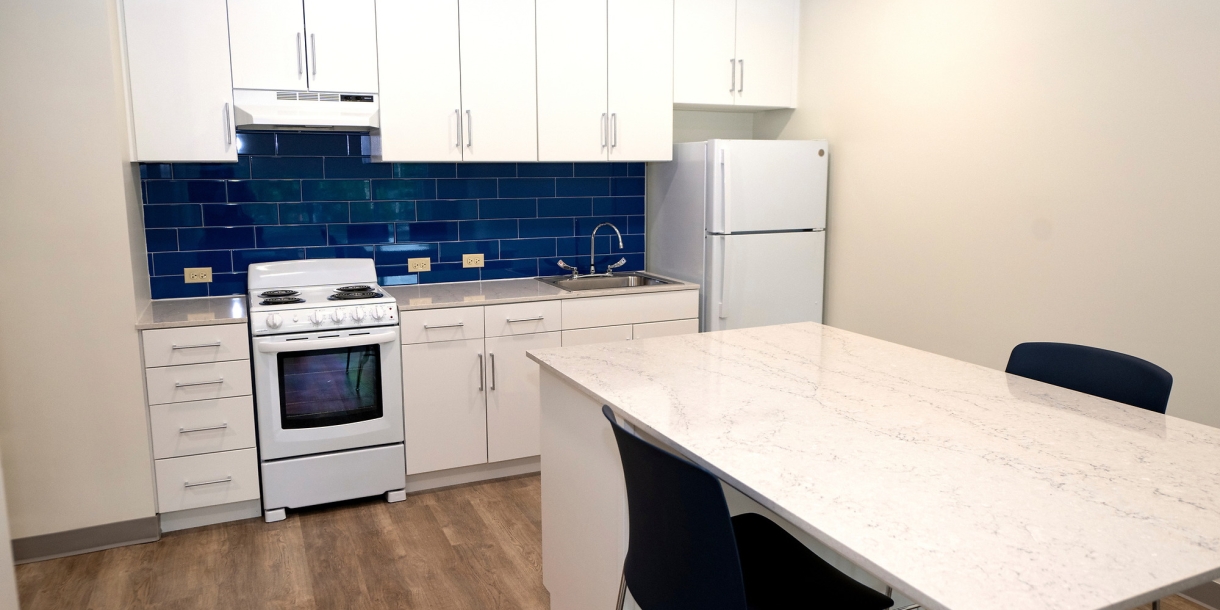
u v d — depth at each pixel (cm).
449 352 342
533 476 371
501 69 356
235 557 289
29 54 263
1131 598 105
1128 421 179
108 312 284
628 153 390
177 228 347
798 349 250
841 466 151
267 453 313
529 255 421
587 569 219
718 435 168
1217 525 126
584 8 370
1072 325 299
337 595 263
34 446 281
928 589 107
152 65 301
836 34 399
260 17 313
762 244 392
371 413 329
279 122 315
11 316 273
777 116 446
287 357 310
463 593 265
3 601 223
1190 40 254
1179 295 263
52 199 272
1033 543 120
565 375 218
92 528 293
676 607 153
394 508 334
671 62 393
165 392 297
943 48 342
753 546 186
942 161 347
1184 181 259
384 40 333
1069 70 292
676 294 388
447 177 395
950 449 160
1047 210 304
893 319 380
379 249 385
